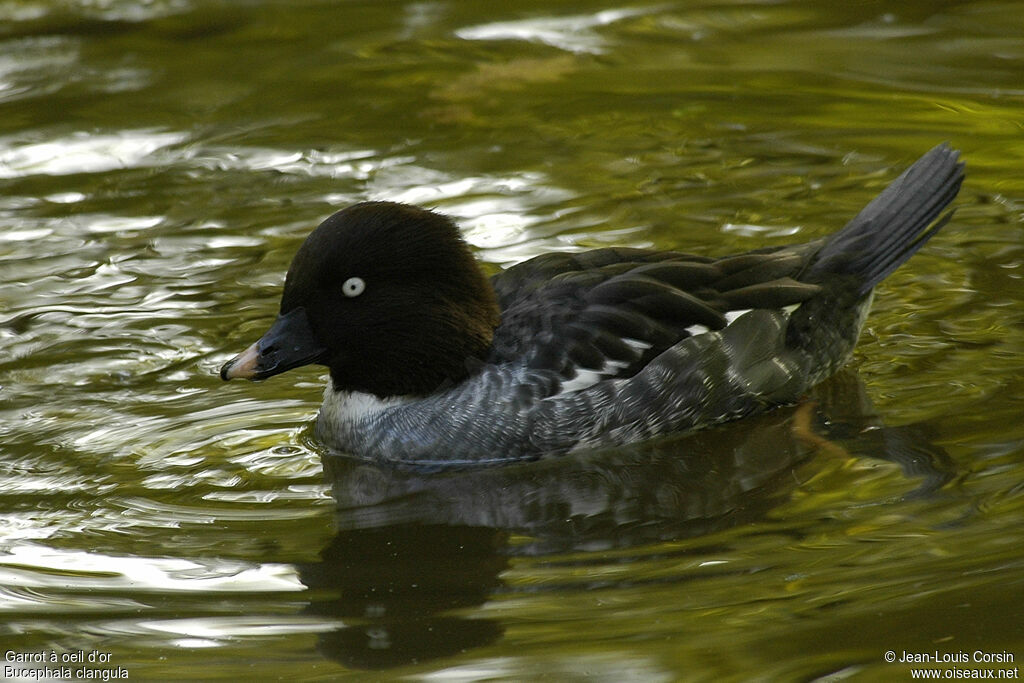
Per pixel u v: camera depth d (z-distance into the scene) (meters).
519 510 9.16
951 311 11.77
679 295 10.21
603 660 7.05
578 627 7.41
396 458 10.11
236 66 18.25
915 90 16.59
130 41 19.17
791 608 7.44
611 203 14.03
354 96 17.19
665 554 8.28
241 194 14.56
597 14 19.75
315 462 10.05
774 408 10.64
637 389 10.04
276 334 9.94
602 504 9.19
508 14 19.94
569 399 9.98
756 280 10.60
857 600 7.46
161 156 15.58
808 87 16.86
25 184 14.92
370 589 8.01
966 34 18.20
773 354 10.45
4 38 19.34
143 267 13.03
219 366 11.34
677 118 16.19
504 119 16.36
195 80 17.81
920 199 11.13
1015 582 7.51
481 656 7.16
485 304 10.23
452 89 17.30
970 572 7.67
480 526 8.90
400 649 7.30
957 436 9.66
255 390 11.12
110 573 8.27
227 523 8.98
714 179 14.56
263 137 16.06
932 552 7.95
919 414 10.08
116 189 14.76
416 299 9.98
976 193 13.98
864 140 15.33
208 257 13.20
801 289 10.45
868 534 8.29
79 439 10.20
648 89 17.05
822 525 8.50
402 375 10.14
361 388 10.29
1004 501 8.55
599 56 18.17
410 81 17.62
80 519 9.01
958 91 16.50
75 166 15.35
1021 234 13.09
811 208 13.77
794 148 15.23
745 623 7.32
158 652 7.32
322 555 8.48
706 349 10.17
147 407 10.74
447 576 8.14
